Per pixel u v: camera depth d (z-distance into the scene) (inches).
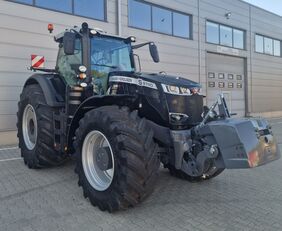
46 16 350.0
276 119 711.7
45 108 204.4
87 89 186.9
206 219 138.2
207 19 585.3
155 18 483.2
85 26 188.5
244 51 692.7
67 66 204.8
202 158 143.6
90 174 155.0
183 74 531.5
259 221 136.5
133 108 167.5
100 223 133.6
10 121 328.8
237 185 187.9
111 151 140.6
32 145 221.0
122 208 139.1
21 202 157.2
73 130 174.4
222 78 636.7
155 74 178.4
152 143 141.9
